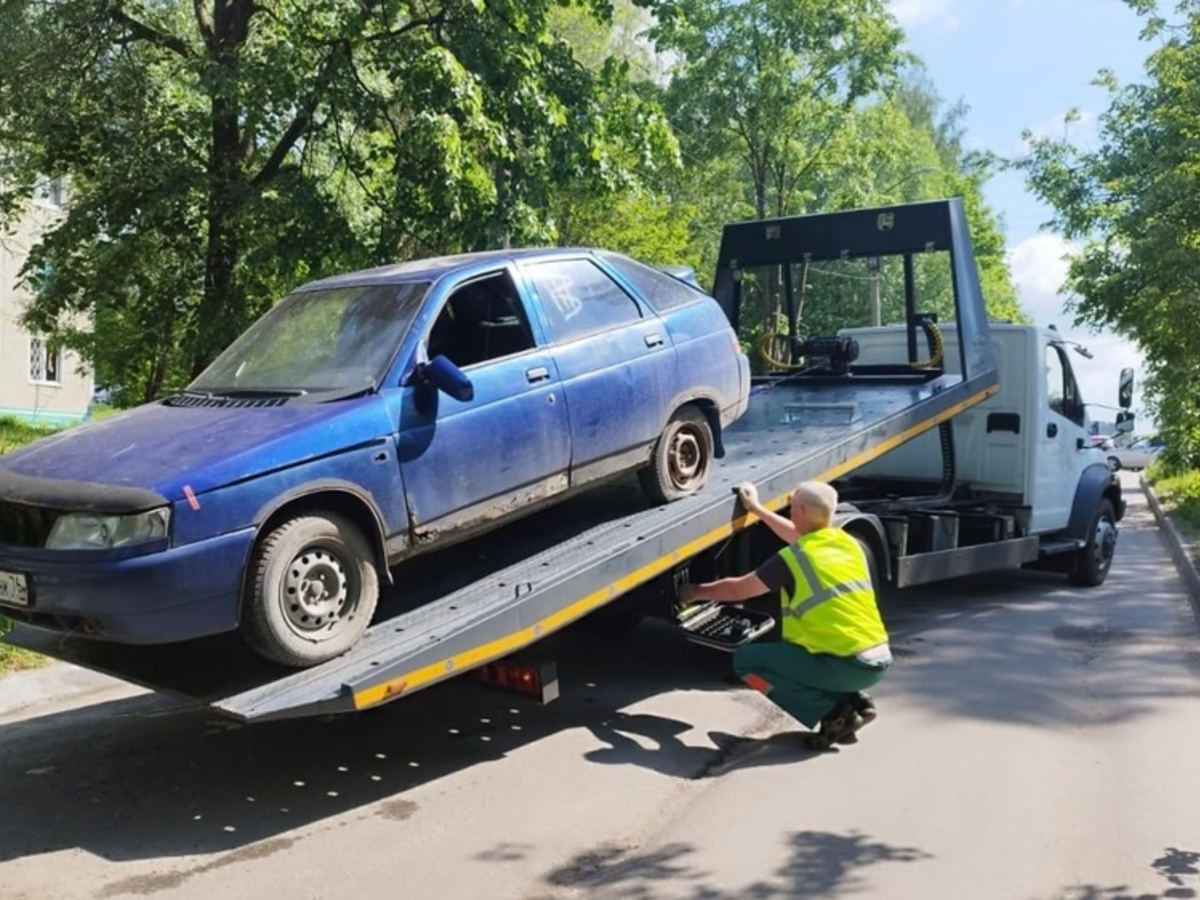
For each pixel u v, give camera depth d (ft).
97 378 72.02
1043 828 16.01
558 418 19.62
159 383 56.95
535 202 41.04
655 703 22.81
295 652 15.80
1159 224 55.42
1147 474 111.14
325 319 19.48
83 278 44.29
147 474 15.08
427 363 17.60
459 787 17.97
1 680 22.27
